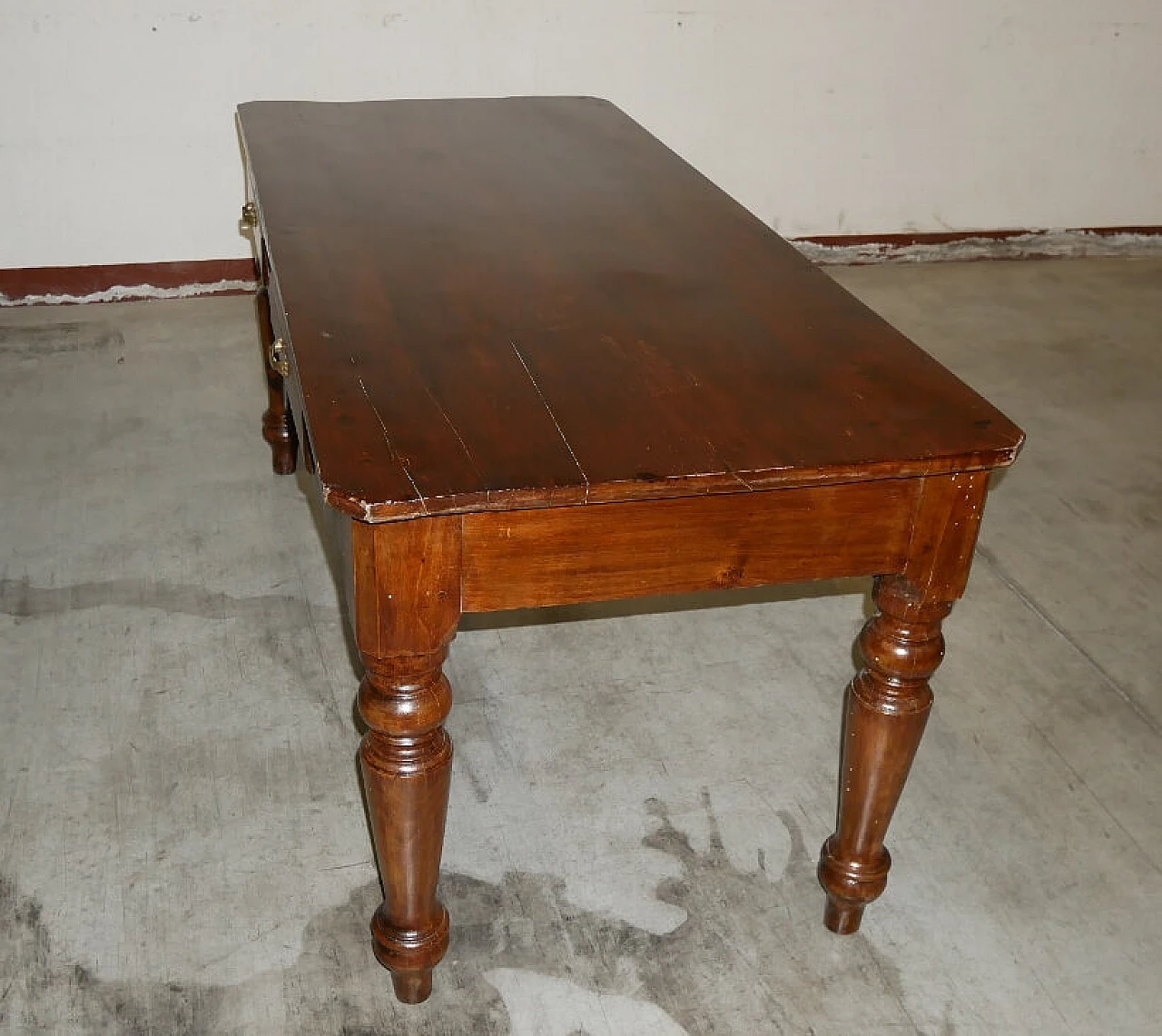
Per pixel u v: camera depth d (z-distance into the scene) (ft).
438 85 12.86
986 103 14.39
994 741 7.11
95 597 7.96
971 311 13.44
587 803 6.53
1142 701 7.52
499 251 6.14
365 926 5.74
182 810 6.35
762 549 4.54
